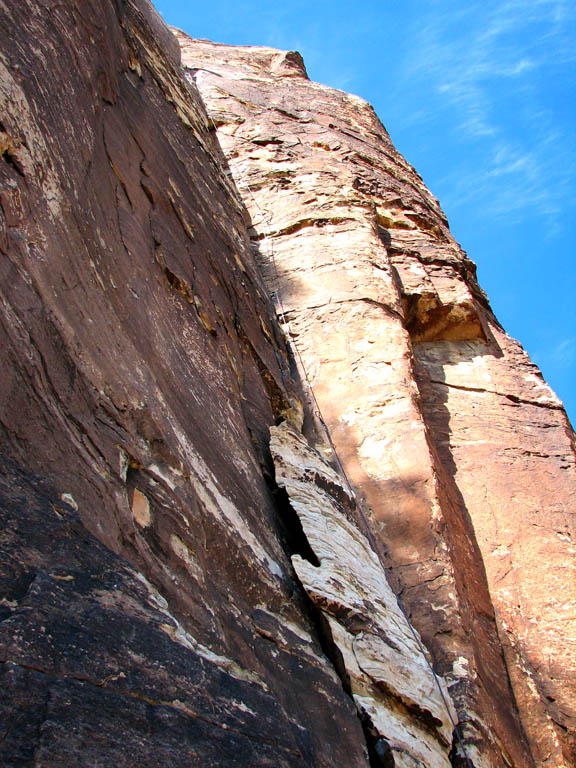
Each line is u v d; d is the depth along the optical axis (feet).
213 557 17.93
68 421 14.78
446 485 33.86
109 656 11.19
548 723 26.32
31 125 17.61
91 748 9.90
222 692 12.52
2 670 9.89
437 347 44.86
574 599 30.68
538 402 41.60
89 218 19.74
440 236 53.98
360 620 21.20
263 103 65.26
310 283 42.27
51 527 12.13
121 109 27.61
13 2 19.34
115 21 28.45
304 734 13.97
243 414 26.35
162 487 16.70
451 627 25.91
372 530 29.45
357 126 67.05
